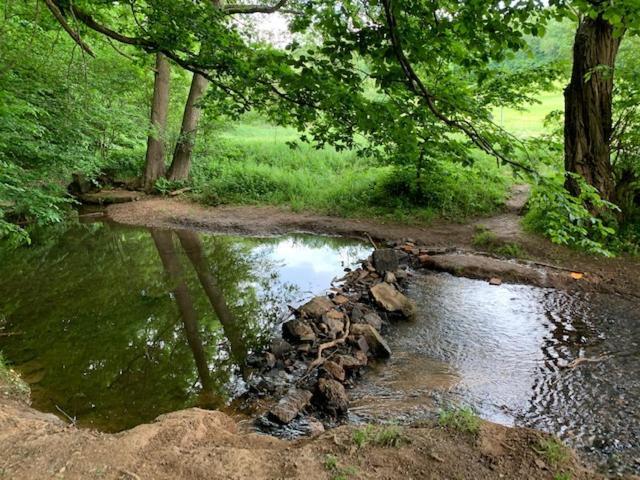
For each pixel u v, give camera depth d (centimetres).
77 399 480
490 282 805
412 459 288
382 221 1242
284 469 276
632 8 242
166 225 1332
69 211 1355
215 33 481
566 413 438
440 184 1306
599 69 817
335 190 1468
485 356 561
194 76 1648
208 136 1825
